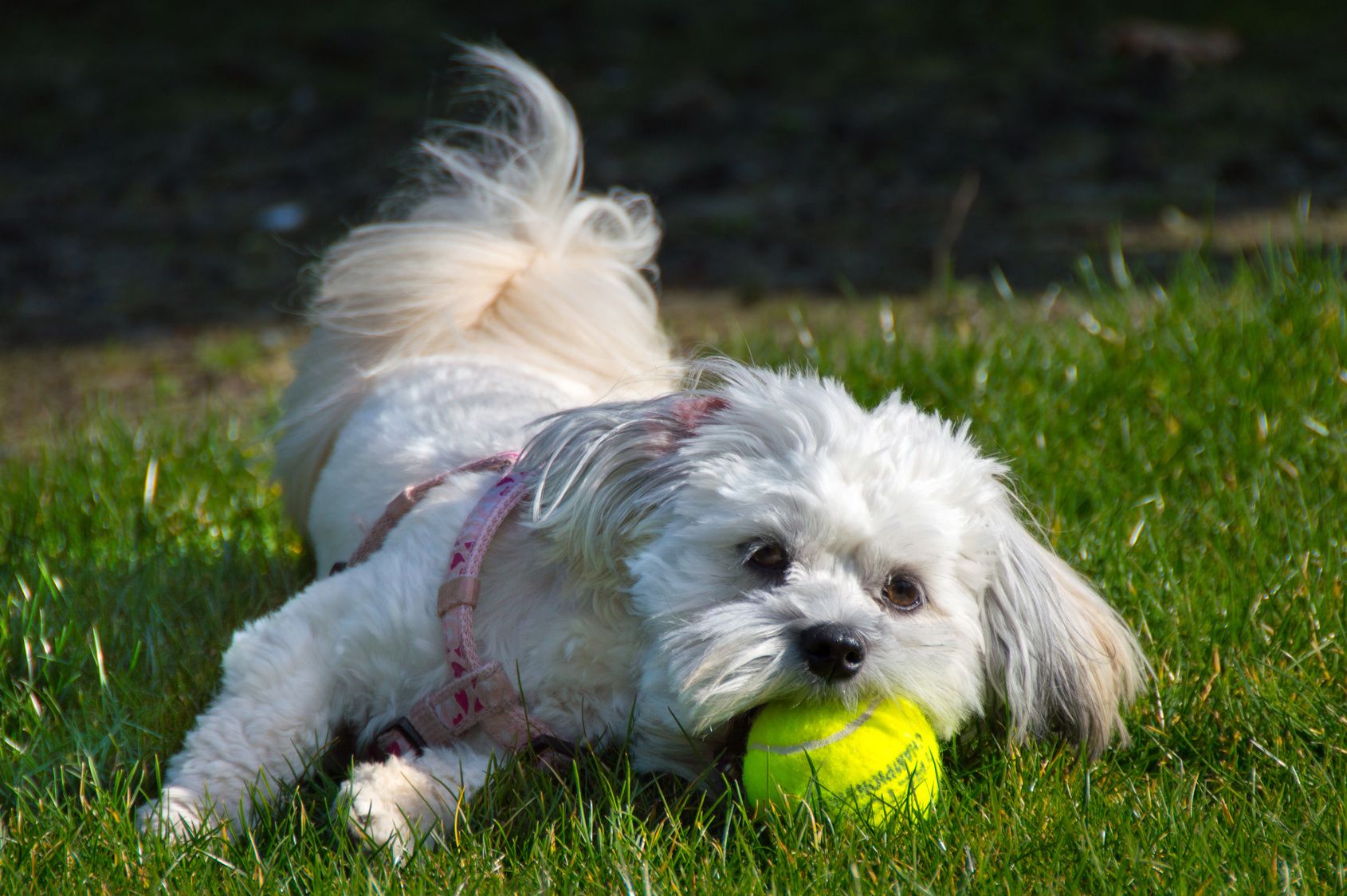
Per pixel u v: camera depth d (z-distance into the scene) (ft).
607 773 9.89
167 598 13.41
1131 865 8.93
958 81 43.45
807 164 36.58
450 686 9.89
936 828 9.26
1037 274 26.45
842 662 8.94
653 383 13.37
